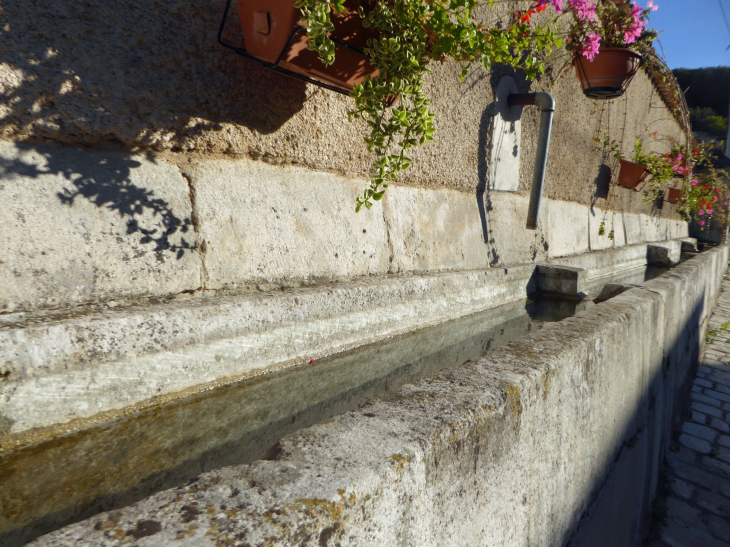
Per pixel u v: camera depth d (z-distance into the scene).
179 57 1.41
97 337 1.06
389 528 0.61
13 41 1.09
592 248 5.29
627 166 5.77
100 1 1.23
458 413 0.77
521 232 3.68
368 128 2.13
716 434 3.17
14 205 1.09
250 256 1.61
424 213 2.58
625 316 1.65
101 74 1.24
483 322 2.40
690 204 9.32
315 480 0.56
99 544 0.43
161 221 1.37
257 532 0.46
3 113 1.08
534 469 1.03
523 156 3.70
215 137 1.52
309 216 1.86
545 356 1.12
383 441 0.67
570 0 2.62
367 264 2.13
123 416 1.09
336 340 1.70
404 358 1.72
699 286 3.96
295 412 1.20
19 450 0.92
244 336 1.38
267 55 1.38
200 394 1.25
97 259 1.22
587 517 1.38
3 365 0.92
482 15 2.83
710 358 4.77
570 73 4.40
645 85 6.91
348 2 1.37
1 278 1.05
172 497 0.52
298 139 1.81
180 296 1.39
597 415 1.42
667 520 2.28
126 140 1.31
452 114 2.76
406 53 1.44
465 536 0.79
